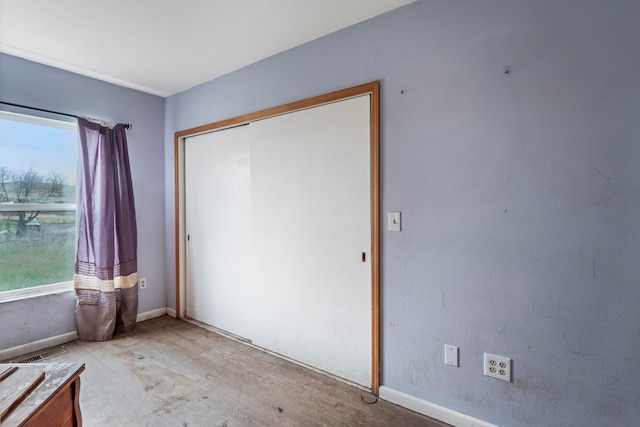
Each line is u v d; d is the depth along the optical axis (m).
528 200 1.54
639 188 1.32
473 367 1.70
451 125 1.74
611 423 1.38
